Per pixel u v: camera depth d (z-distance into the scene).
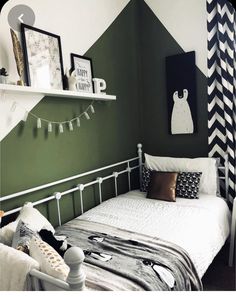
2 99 1.72
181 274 1.39
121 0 2.74
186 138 2.79
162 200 2.35
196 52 2.63
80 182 2.33
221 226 2.03
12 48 1.76
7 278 1.04
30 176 1.91
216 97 2.51
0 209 1.71
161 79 2.89
